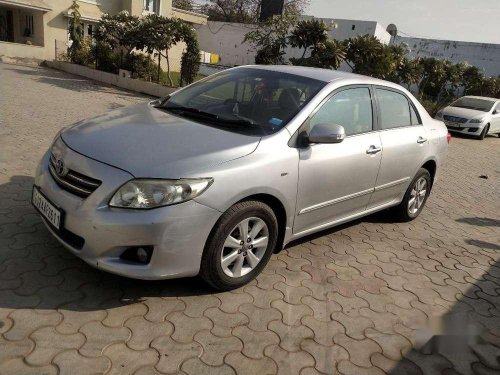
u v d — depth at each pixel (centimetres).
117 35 1612
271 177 313
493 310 354
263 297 323
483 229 554
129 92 1518
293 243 420
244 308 306
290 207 339
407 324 318
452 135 1553
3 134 651
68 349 245
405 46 2266
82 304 284
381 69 1453
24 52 1838
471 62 3253
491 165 1069
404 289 367
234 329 283
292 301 324
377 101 436
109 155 283
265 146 318
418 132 489
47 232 364
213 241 290
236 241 308
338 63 1366
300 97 367
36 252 333
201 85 427
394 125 459
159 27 1489
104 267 271
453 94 2838
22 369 227
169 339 265
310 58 1380
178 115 366
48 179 305
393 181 460
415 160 484
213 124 346
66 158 296
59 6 1923
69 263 325
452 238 504
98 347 250
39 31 1908
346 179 386
